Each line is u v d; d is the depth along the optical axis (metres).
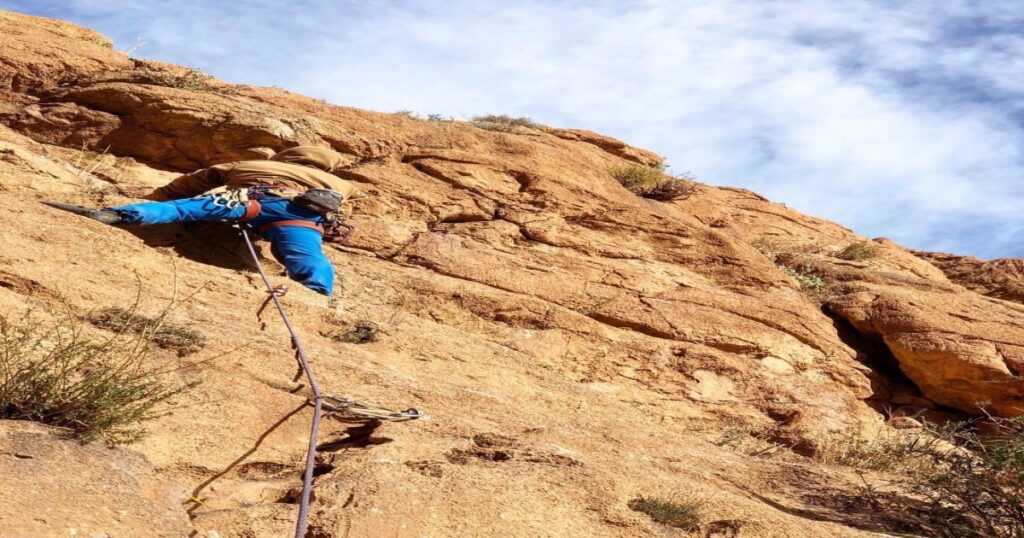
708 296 10.18
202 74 12.20
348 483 4.14
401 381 5.78
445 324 8.43
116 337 4.90
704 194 14.76
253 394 4.86
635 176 14.11
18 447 3.62
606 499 4.48
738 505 4.82
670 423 8.07
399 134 11.91
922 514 5.59
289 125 10.86
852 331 11.19
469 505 4.10
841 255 14.30
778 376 9.16
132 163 10.39
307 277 7.73
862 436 8.52
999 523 5.32
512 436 5.21
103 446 3.93
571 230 10.92
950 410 10.35
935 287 12.45
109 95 10.68
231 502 4.04
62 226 6.65
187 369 4.89
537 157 12.25
